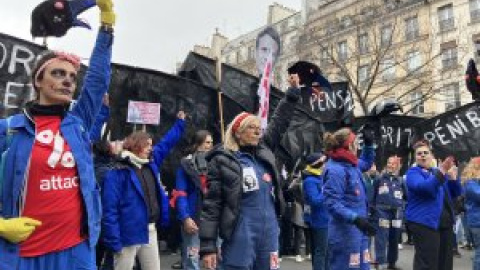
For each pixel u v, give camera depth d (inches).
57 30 118.4
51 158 103.7
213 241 141.9
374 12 1120.2
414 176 223.8
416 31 1200.2
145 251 186.7
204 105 360.2
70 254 103.8
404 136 482.6
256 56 316.8
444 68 1126.4
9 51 288.2
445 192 225.9
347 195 185.5
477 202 263.4
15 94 289.0
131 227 176.7
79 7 118.6
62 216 103.1
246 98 375.2
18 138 103.9
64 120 108.7
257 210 143.5
